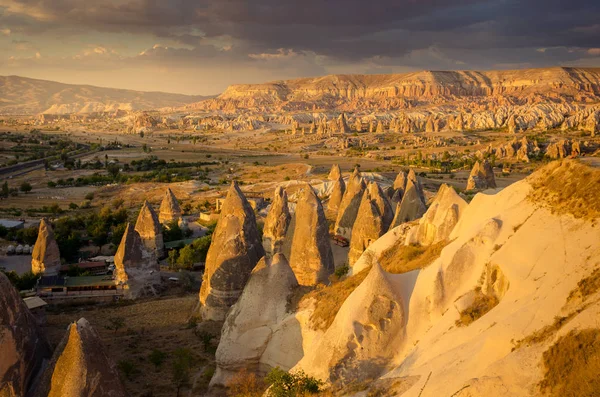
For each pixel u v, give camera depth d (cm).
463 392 1880
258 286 3556
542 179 2825
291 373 2888
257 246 4975
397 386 2309
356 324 2783
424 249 3600
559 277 2175
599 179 2442
